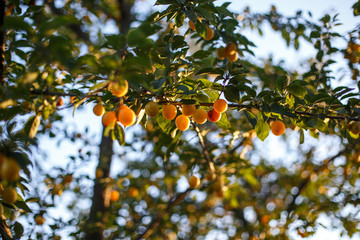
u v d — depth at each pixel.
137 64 1.60
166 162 3.58
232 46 2.61
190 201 6.25
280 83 2.11
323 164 5.66
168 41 2.43
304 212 4.79
